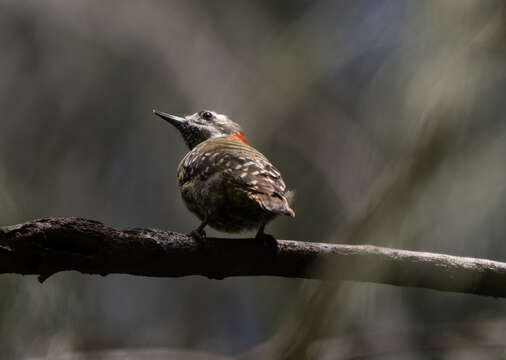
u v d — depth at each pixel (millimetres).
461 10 3885
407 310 6543
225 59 11617
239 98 9703
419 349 6176
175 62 11789
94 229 5824
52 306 5711
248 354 6660
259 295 11773
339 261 3797
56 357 5453
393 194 3510
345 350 5848
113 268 6086
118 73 11844
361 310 3695
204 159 8484
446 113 3531
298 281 10023
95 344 9516
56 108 11438
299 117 9781
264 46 10375
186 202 9039
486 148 3561
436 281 6371
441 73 3715
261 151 9391
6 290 5422
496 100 3648
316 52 8336
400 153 3604
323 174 9641
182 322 13031
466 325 6238
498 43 3752
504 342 5965
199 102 11586
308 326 3611
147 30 11797
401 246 3475
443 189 3512
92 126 11648
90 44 11758
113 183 12000
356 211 3709
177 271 6609
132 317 12914
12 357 5230
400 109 3918
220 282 13422
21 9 11641
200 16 11906
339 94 9781
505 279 6387
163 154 12555
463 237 3717
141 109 11961
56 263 5617
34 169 10789
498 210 3656
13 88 11258
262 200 7461
